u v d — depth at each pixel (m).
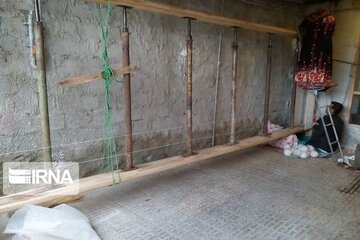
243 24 3.29
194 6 3.29
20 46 2.26
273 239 2.05
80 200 2.57
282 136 4.12
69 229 1.91
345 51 4.30
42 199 2.13
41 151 2.50
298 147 4.03
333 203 2.62
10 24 2.19
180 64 3.35
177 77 3.35
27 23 2.26
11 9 2.18
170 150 3.47
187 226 2.20
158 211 2.41
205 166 3.51
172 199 2.63
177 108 3.44
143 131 3.16
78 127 2.69
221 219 2.31
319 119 4.21
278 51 4.55
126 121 2.55
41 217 1.93
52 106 2.50
